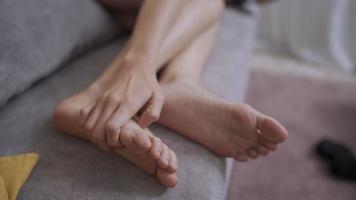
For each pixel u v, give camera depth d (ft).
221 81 3.32
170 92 2.78
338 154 4.14
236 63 3.64
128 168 2.53
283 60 6.90
